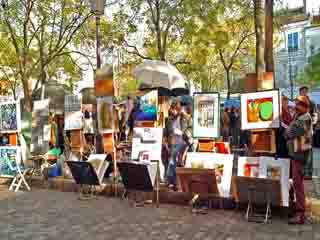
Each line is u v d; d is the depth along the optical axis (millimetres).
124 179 9375
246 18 23828
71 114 11734
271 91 8336
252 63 32125
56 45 20375
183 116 10000
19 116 12508
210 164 8820
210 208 8781
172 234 6941
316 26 37281
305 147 7352
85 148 12375
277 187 7441
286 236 6688
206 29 21516
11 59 24203
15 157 12148
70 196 10539
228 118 13484
